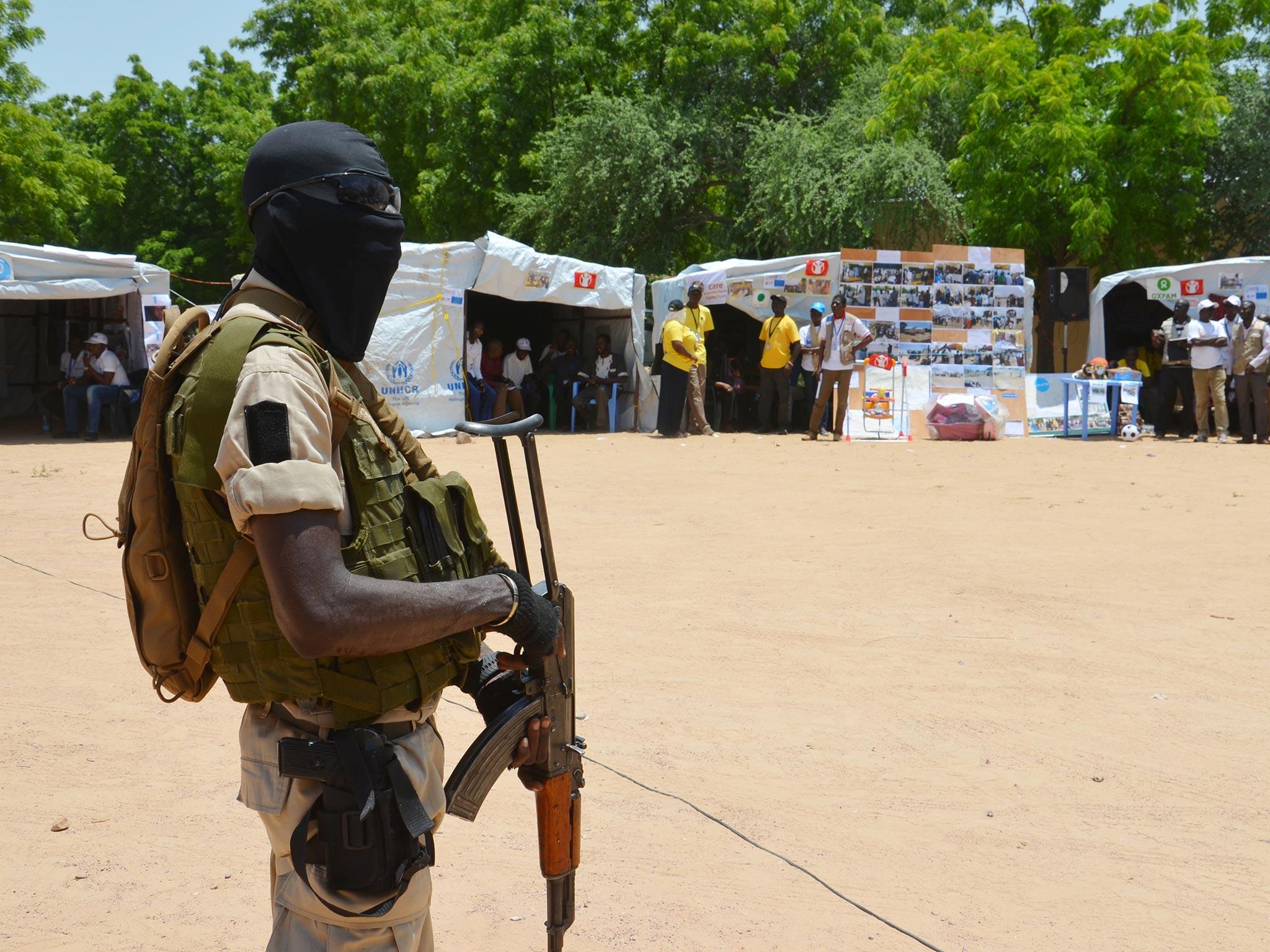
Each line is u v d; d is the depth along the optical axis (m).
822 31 28.45
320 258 1.83
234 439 1.65
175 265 37.16
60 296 16.83
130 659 5.68
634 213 26.09
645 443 17.44
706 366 19.09
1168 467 13.94
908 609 6.63
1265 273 18.06
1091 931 3.12
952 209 23.89
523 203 27.00
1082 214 22.95
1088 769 4.29
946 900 3.30
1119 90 23.66
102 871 3.46
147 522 1.82
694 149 26.45
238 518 1.65
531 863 3.56
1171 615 6.49
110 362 17.61
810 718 4.83
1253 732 4.67
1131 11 23.94
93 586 7.22
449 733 4.66
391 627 1.69
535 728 2.07
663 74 28.62
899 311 18.69
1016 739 4.59
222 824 3.81
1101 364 18.72
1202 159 24.00
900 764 4.34
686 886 3.37
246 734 1.89
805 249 25.03
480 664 2.14
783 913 3.21
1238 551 8.34
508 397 18.73
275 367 1.69
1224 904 3.28
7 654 5.72
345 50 29.66
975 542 8.77
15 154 27.50
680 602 6.79
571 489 11.78
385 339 17.00
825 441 17.91
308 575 1.62
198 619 1.88
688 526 9.47
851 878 3.43
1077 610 6.60
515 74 28.41
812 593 7.02
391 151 30.69
